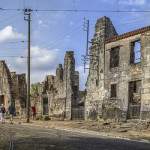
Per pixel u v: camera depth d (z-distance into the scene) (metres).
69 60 57.84
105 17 52.12
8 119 59.47
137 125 43.19
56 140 29.84
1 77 74.94
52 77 64.31
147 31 45.00
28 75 54.62
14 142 28.53
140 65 45.66
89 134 36.50
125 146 27.48
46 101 63.69
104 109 50.53
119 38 49.00
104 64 51.28
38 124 48.66
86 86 54.41
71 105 56.81
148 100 44.06
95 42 53.06
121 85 48.31
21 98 72.38
